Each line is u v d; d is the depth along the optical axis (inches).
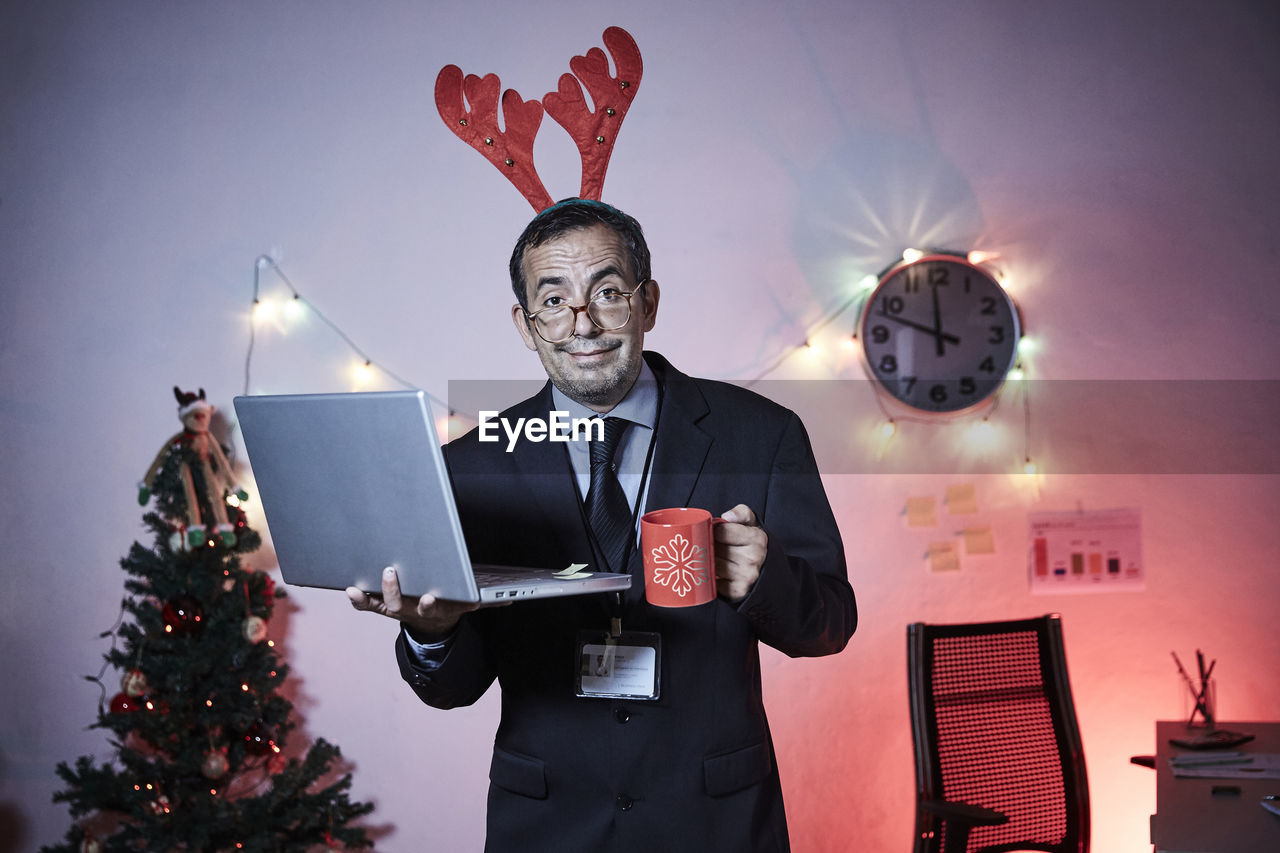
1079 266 128.0
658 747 51.8
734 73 127.8
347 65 128.4
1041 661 99.0
